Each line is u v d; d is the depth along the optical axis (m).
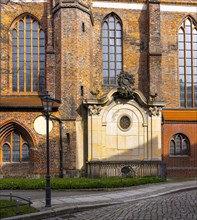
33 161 34.31
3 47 37.47
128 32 40.81
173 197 22.89
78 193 25.33
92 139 33.81
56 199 22.11
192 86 42.66
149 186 28.88
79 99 35.06
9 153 34.91
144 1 41.03
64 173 33.88
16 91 37.75
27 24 38.22
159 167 34.34
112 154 34.19
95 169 33.28
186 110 41.84
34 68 38.03
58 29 35.72
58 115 34.50
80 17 35.72
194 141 40.09
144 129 34.81
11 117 34.34
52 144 34.25
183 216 15.75
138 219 15.52
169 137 39.72
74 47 35.22
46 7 37.94
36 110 34.53
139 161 34.09
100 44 40.03
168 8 42.19
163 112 40.75
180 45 42.62
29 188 27.28
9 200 19.95
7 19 37.75
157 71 39.44
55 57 36.03
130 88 34.28
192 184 30.36
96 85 39.72
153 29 39.81
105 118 34.25
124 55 40.50
